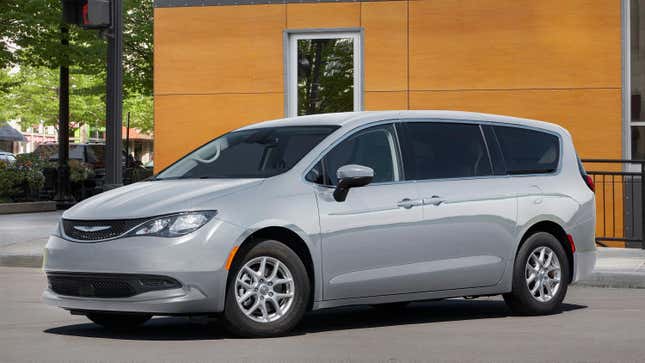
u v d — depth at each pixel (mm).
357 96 22469
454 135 12461
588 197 13555
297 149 11438
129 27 47562
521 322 12148
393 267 11539
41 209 35906
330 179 11305
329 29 22438
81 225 10656
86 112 73250
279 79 22625
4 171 36500
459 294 12188
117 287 10383
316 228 10969
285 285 10797
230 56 22766
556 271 13008
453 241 12031
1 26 38375
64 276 10695
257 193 10719
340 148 11508
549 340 10555
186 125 22922
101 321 11359
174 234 10273
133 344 10211
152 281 10258
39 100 74188
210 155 11922
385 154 11805
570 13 21766
